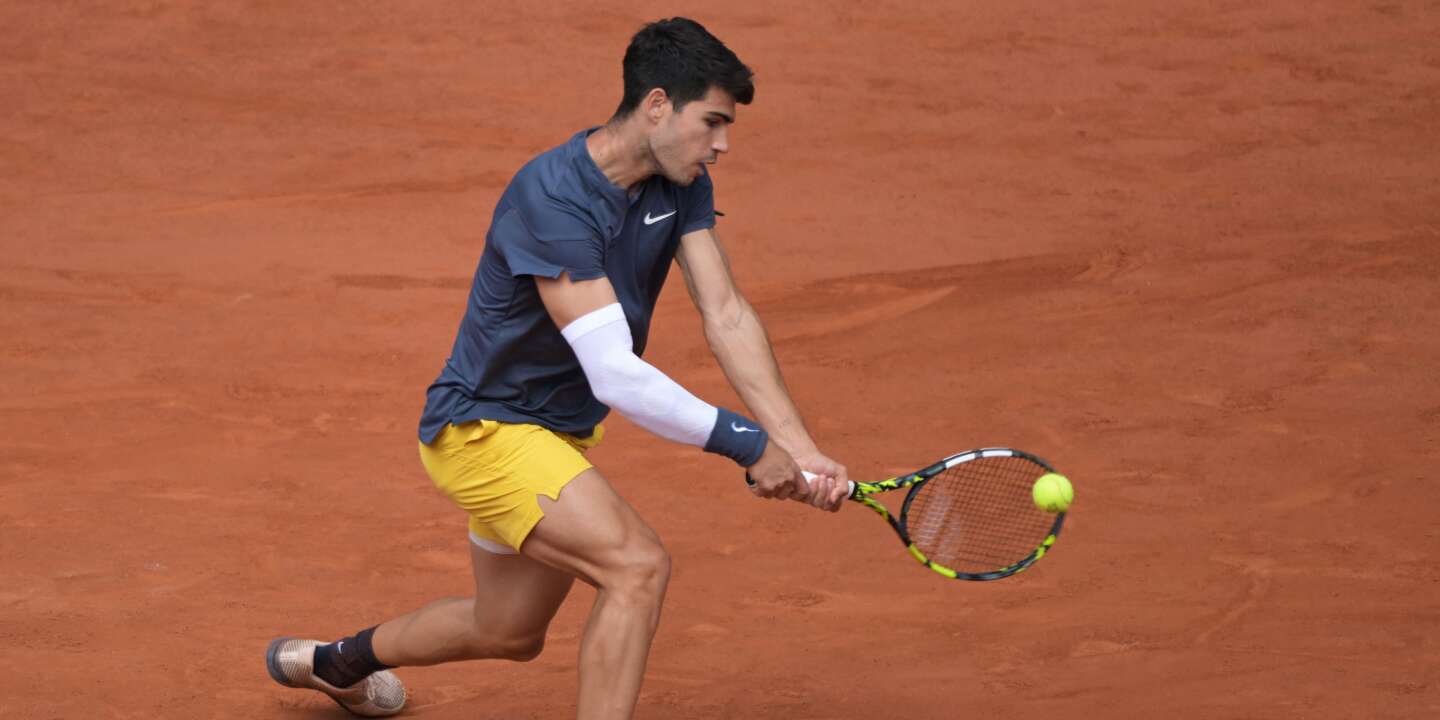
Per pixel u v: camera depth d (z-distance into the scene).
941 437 26.73
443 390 14.16
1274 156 46.25
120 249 38.69
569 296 13.24
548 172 13.30
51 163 45.94
